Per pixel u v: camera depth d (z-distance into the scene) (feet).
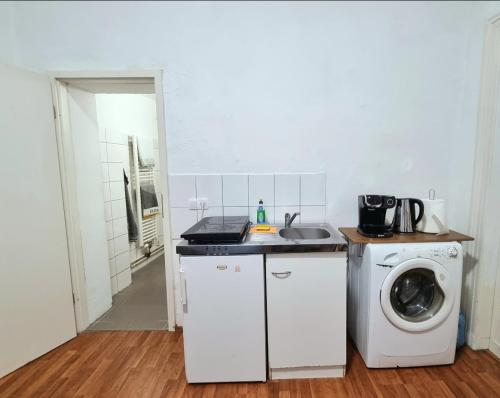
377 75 6.57
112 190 9.53
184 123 6.78
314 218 7.03
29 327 6.18
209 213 7.04
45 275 6.43
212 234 5.27
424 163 6.81
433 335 5.68
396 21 6.42
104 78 6.64
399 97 6.63
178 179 6.93
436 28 6.42
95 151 7.91
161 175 6.91
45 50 6.54
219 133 6.81
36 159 6.21
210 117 6.76
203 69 6.62
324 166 6.87
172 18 6.49
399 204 6.18
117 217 9.74
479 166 6.02
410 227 6.13
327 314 5.41
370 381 5.53
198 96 6.70
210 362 5.47
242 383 5.58
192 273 5.24
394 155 6.80
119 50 6.56
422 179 6.86
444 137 6.72
